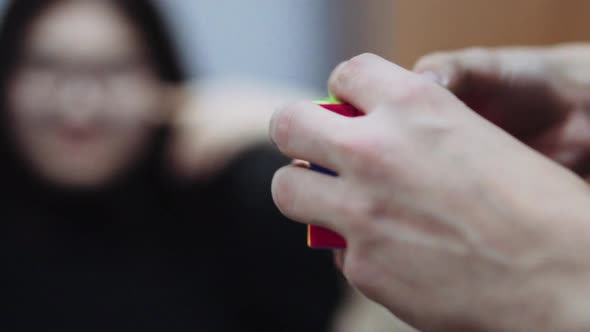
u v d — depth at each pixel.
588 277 0.32
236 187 0.92
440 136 0.34
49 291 0.83
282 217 0.92
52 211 0.85
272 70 1.23
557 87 0.48
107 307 0.84
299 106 0.36
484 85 0.47
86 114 0.84
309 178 0.36
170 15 1.09
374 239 0.35
